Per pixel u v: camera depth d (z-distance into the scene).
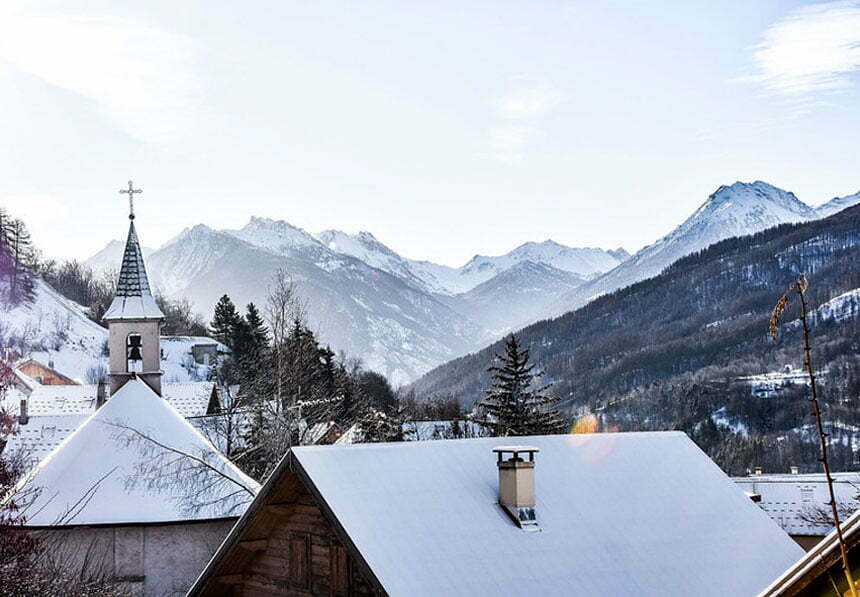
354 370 130.38
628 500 27.02
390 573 21.61
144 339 43.41
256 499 24.67
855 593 9.91
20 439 56.41
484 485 25.31
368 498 23.36
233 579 26.20
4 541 28.27
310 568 24.53
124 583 37.06
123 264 44.31
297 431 47.94
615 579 24.00
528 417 73.25
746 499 28.73
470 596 21.83
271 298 59.03
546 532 24.62
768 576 26.05
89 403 84.44
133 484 39.59
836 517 9.87
